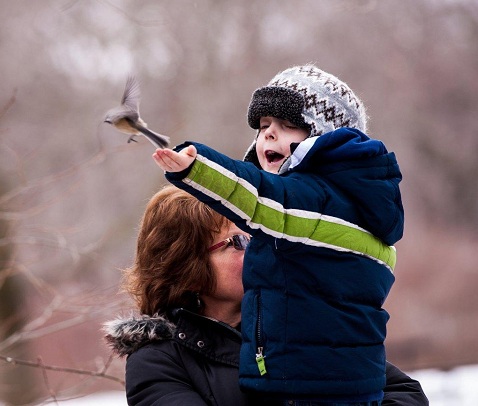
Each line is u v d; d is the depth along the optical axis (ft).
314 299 26.13
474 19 177.78
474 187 209.77
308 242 25.50
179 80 119.75
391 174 27.37
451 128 187.21
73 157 113.60
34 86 117.19
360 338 26.53
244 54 122.31
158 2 117.08
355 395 26.50
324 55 134.82
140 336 28.71
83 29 119.14
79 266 84.33
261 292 26.94
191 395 27.14
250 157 30.42
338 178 26.27
